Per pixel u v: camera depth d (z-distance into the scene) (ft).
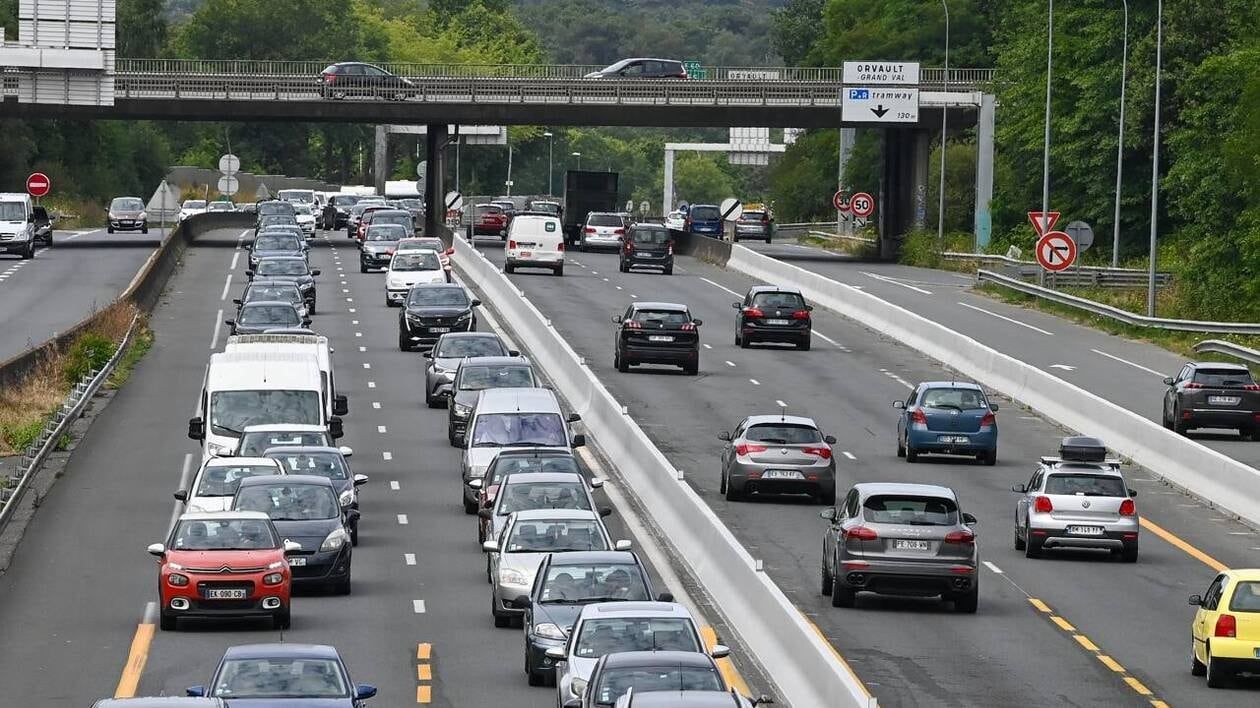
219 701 159.33
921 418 400.88
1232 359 574.56
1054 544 310.65
